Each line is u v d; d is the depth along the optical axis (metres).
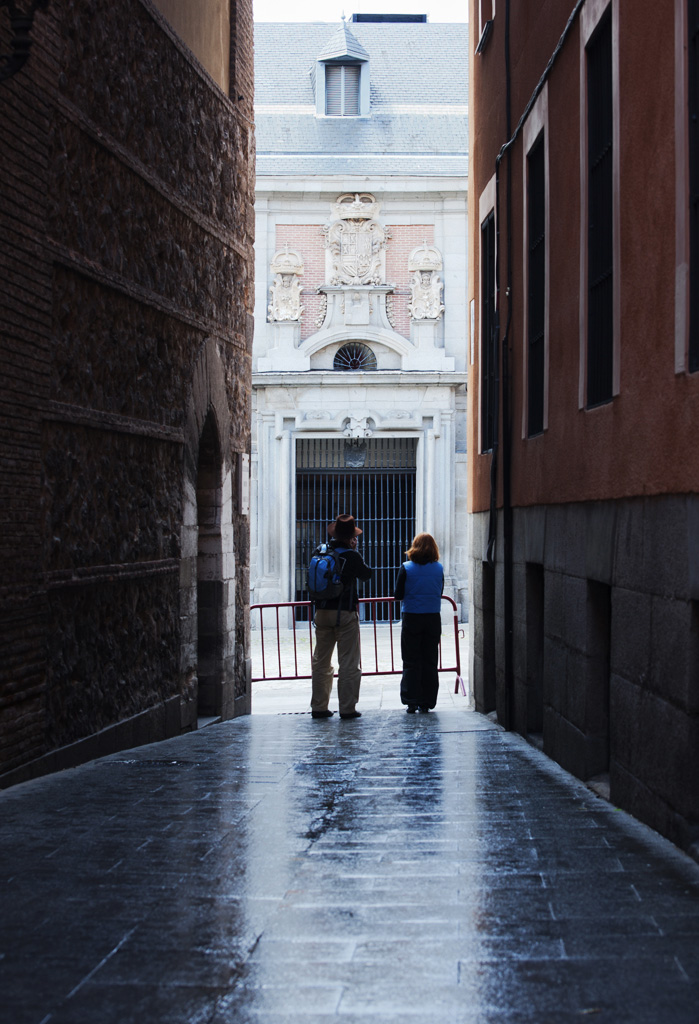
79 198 8.78
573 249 8.86
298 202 31.80
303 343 31.70
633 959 3.94
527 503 10.88
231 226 13.46
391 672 19.25
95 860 5.44
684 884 4.96
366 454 32.34
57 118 8.34
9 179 7.53
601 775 8.05
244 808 6.79
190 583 11.77
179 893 4.86
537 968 3.86
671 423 6.13
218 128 12.91
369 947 4.11
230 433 13.46
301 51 35.19
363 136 33.09
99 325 9.27
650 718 6.37
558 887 4.91
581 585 8.37
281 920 4.45
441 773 8.34
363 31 35.72
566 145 9.16
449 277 31.88
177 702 11.31
